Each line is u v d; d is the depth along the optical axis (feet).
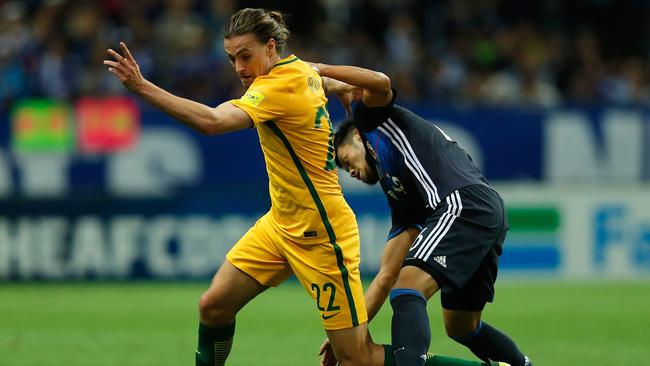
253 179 142.41
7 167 138.82
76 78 158.40
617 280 147.23
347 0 187.93
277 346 94.84
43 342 96.43
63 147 139.44
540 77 176.14
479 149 144.77
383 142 64.23
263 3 179.73
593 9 198.59
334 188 61.62
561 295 132.26
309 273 61.93
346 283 61.57
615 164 147.33
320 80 60.90
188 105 53.06
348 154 67.21
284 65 58.54
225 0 174.91
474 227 61.77
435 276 60.75
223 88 160.66
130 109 140.26
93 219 139.95
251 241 64.34
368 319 65.41
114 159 140.26
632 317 114.42
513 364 68.85
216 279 64.49
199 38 165.48
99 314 114.52
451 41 185.68
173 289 136.36
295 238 61.93
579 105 146.41
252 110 56.65
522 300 127.65
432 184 63.10
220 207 141.38
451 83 172.14
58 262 139.85
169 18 168.04
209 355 66.18
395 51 177.17
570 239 146.82
